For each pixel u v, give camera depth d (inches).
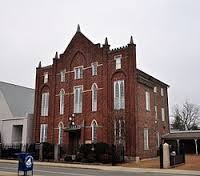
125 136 1393.9
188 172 916.0
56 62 1818.4
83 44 1689.2
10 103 2164.1
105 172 909.8
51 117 1750.7
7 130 1937.7
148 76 1651.1
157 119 1743.4
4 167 1058.1
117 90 1485.0
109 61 1545.3
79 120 1609.3
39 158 1504.7
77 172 890.1
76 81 1683.1
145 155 1450.5
